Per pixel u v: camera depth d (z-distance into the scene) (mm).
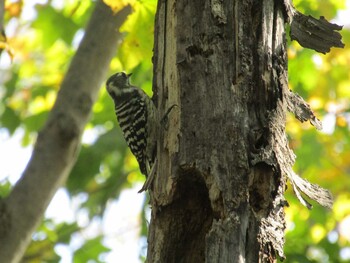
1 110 20094
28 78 20016
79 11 18781
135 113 12820
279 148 9617
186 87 10164
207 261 8984
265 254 9016
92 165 19078
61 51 20203
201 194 10078
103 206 19469
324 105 18625
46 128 13273
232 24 10242
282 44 10305
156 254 10102
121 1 12633
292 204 17453
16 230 12242
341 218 18312
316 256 18469
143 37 14172
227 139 9578
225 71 10000
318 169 18344
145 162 12633
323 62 18438
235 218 9070
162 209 10156
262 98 9828
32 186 12648
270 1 10359
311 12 17453
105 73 14156
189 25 10453
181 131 9922
